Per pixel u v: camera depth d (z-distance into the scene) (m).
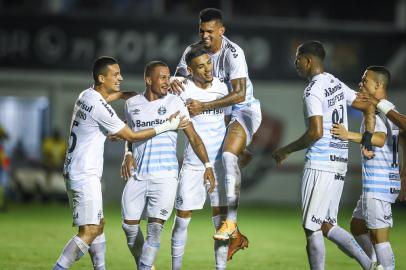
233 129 13.55
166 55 35.94
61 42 35.78
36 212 29.19
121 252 17.84
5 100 36.56
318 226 12.56
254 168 36.81
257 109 13.94
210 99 13.32
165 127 12.65
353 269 15.70
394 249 19.50
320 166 12.50
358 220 13.75
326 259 17.23
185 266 15.79
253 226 25.19
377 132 12.80
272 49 36.72
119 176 36.31
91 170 12.45
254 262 16.62
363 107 12.83
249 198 36.84
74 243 12.29
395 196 12.98
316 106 12.34
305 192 12.62
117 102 35.03
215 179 13.38
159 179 12.70
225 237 12.76
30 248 18.36
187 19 35.97
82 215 12.36
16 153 36.03
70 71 35.91
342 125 12.61
